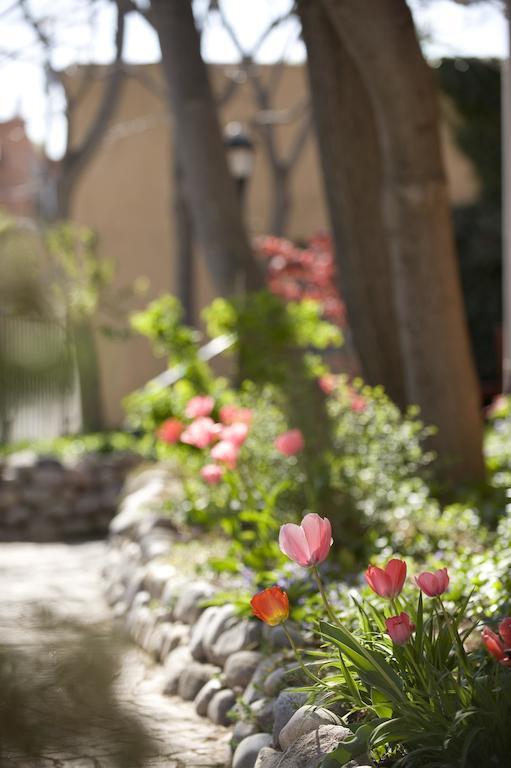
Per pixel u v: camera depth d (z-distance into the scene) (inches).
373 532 197.8
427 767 94.3
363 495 213.0
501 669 105.3
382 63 229.3
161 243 738.8
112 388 707.4
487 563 152.9
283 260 557.3
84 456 419.5
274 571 171.8
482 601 139.8
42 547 359.9
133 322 314.3
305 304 313.9
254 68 616.1
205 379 305.0
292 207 738.2
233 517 206.2
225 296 321.7
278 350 301.3
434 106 240.8
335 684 112.3
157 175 738.2
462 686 102.4
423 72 235.1
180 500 249.3
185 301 629.9
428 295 253.1
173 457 294.7
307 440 220.2
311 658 135.8
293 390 241.1
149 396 295.9
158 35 316.8
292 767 103.7
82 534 398.9
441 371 255.8
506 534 179.3
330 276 555.5
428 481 248.8
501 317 659.4
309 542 107.2
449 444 257.0
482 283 666.2
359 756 99.1
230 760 127.8
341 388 251.8
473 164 679.7
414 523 216.5
